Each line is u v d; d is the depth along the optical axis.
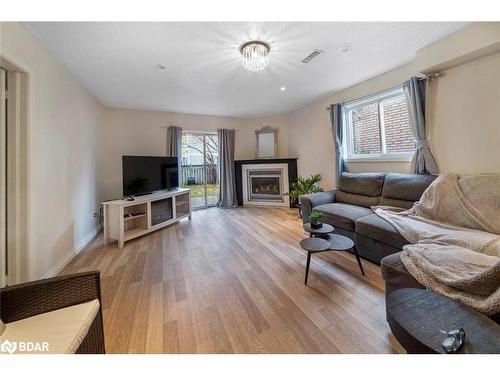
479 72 2.19
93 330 1.04
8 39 1.63
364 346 1.27
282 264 2.35
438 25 2.01
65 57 2.32
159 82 3.10
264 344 1.31
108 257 2.63
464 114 2.32
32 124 1.90
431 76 2.51
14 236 1.82
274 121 5.58
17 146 1.83
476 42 2.02
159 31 1.93
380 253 2.23
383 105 3.28
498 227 1.80
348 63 2.72
